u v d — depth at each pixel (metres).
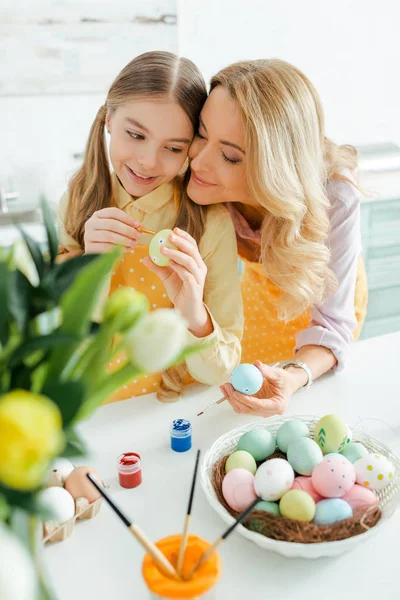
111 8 2.59
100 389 0.50
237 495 0.84
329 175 1.47
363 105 3.19
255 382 1.10
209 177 1.28
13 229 2.23
